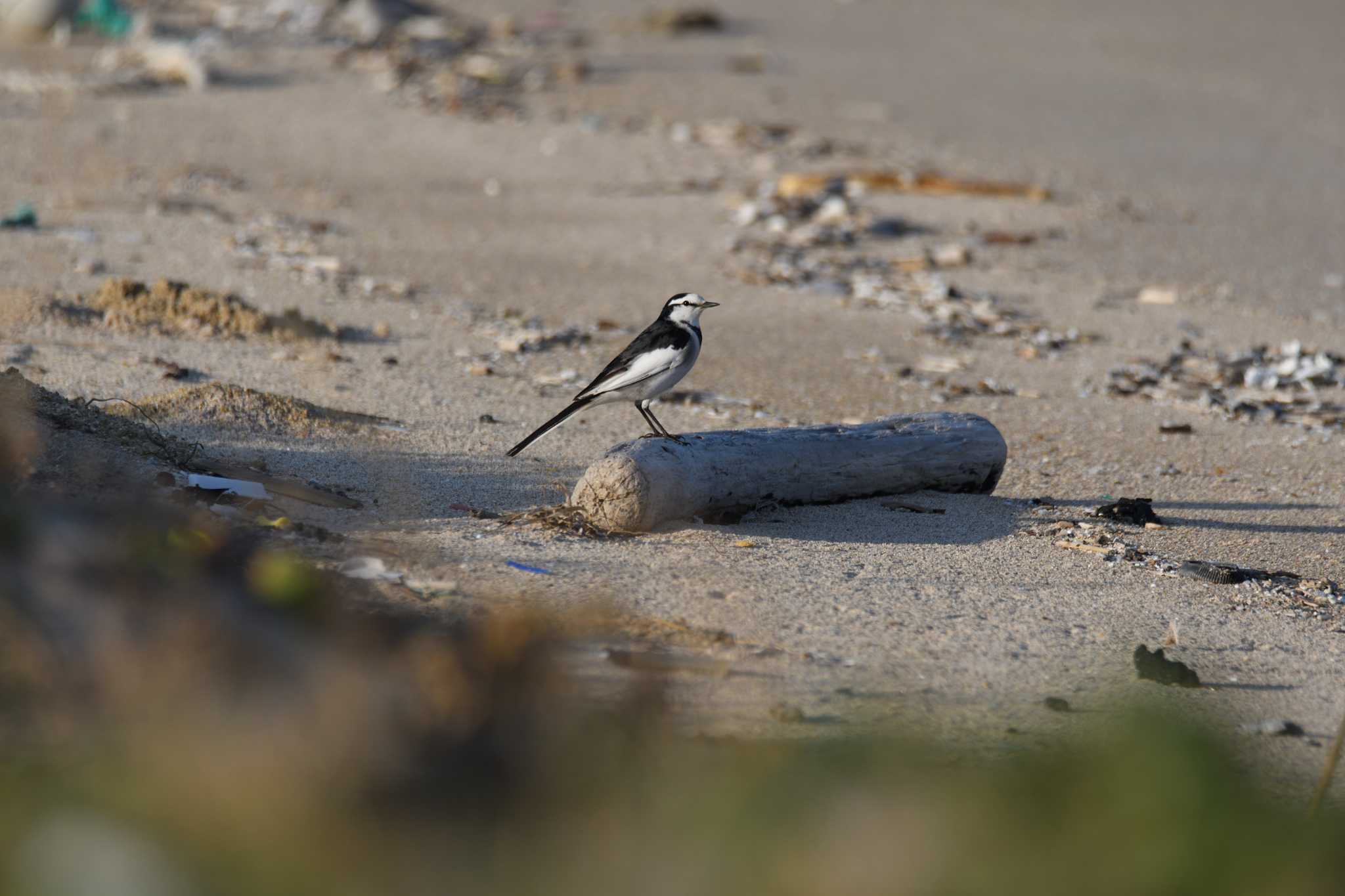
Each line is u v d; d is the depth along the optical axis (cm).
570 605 880
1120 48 5262
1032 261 2611
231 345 1728
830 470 1244
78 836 496
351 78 4056
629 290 2298
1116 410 1778
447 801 533
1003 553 1143
